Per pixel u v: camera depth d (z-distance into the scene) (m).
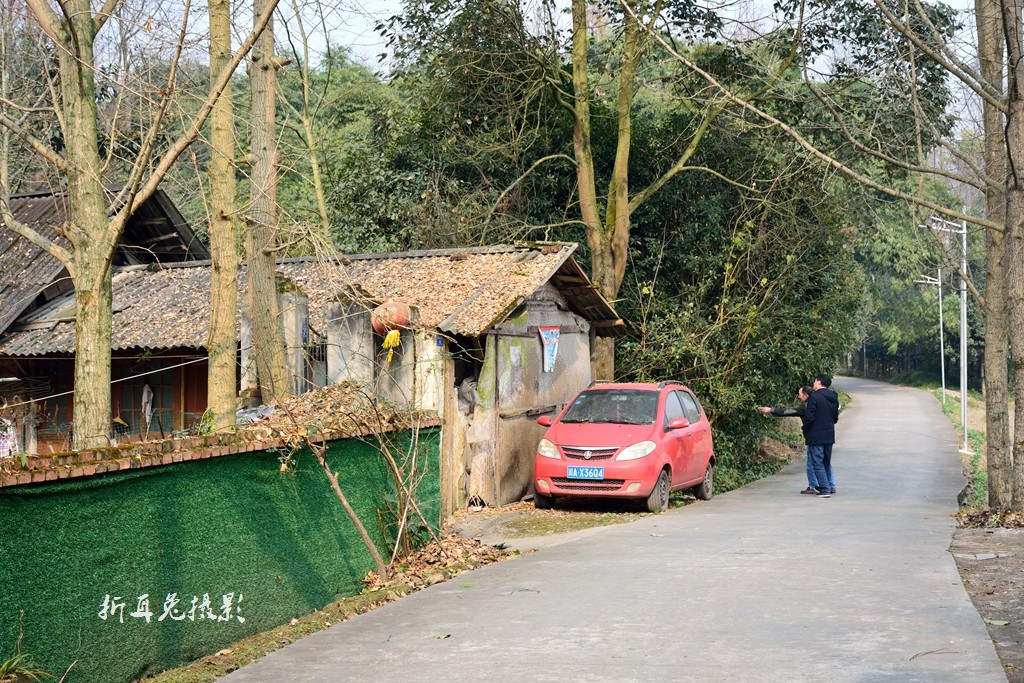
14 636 5.56
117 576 6.40
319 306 15.59
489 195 23.45
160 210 19.48
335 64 33.53
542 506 14.81
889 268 55.19
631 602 7.91
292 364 14.59
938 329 65.56
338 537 9.34
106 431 8.05
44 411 17.02
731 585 8.47
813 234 23.95
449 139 23.36
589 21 22.48
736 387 22.20
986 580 8.65
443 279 16.09
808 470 17.19
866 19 19.09
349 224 24.34
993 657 6.08
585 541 11.23
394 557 10.30
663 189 24.27
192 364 16.70
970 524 12.35
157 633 6.74
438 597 8.41
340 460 9.53
